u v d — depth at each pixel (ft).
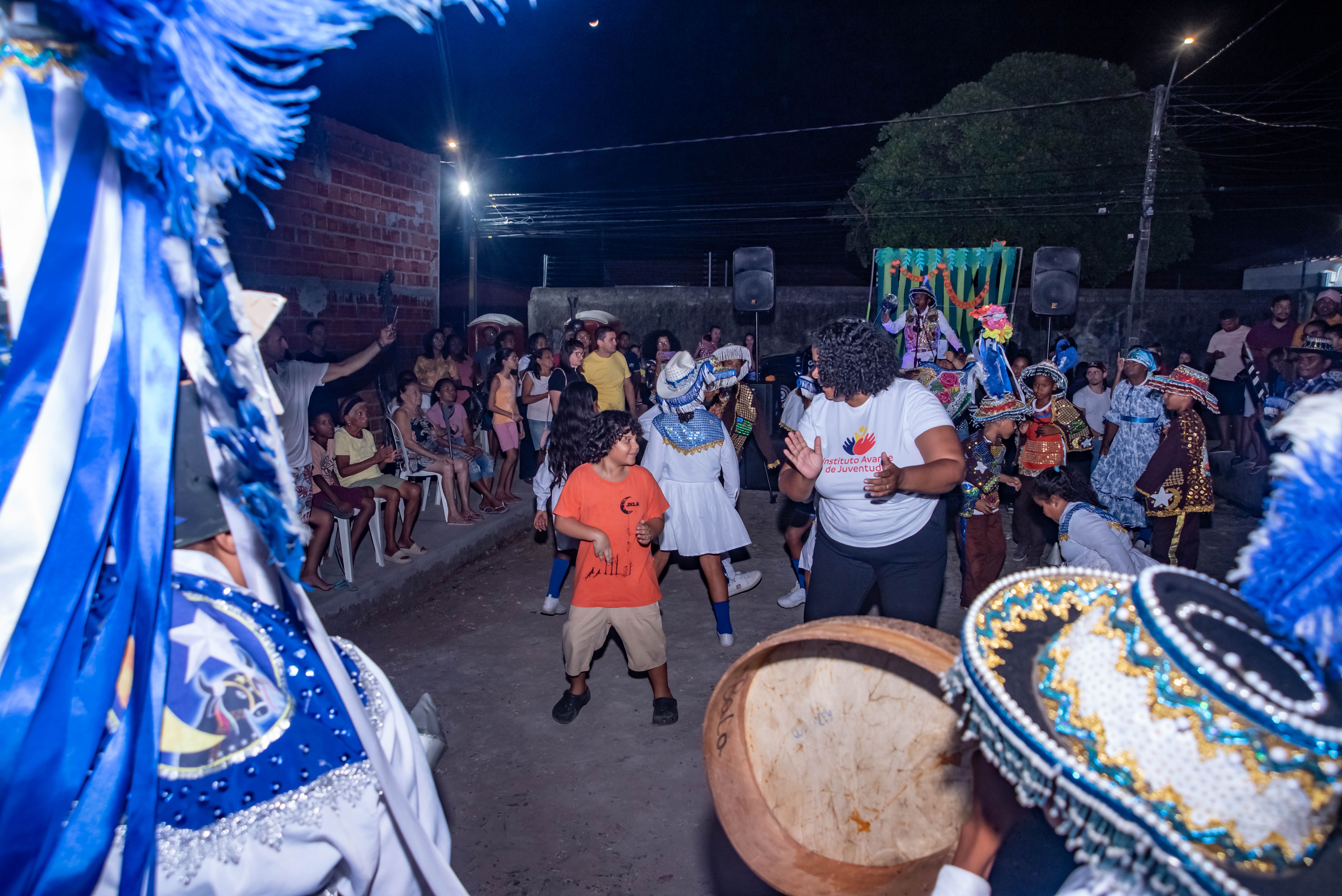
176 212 3.74
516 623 20.20
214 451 4.46
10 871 3.61
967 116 64.75
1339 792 3.09
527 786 13.05
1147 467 20.40
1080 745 3.36
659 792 12.89
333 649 4.85
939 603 12.39
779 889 5.48
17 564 3.76
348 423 21.36
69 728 3.77
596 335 39.24
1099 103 65.10
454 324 96.12
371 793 4.54
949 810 5.36
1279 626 3.14
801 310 63.77
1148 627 3.29
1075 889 3.86
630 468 14.71
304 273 24.50
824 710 5.61
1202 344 59.11
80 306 3.89
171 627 4.25
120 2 3.39
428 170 30.42
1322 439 3.23
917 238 67.62
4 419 3.75
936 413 11.66
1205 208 66.08
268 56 3.75
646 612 14.70
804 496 12.20
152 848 3.82
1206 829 3.15
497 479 33.17
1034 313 54.90
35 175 3.78
